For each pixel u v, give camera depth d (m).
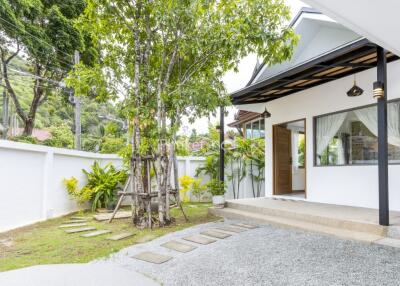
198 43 5.31
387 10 2.90
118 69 6.16
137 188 5.83
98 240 4.70
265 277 3.08
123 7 5.61
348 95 5.73
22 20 10.73
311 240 4.29
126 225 5.84
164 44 5.76
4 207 5.33
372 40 3.68
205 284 2.96
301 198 7.36
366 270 3.15
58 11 11.48
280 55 5.35
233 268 3.34
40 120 18.92
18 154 5.70
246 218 5.95
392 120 5.50
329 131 6.75
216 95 5.93
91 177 8.07
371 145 5.86
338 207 5.92
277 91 7.26
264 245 4.15
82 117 19.92
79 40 12.03
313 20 7.13
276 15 5.32
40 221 6.27
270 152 8.34
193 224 5.83
